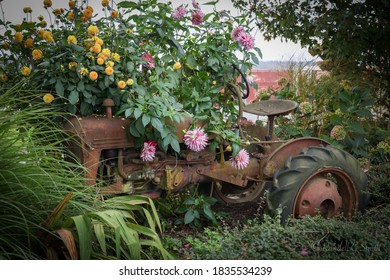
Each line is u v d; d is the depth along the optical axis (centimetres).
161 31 367
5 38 352
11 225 262
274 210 347
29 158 292
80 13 362
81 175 319
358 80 621
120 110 326
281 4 598
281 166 371
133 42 360
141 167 340
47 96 321
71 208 292
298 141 376
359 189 380
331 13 570
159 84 346
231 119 405
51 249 269
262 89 624
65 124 327
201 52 403
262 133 401
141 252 304
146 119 317
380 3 562
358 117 582
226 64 401
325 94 596
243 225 376
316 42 606
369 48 598
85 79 330
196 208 375
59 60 332
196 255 304
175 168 352
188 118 354
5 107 305
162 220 369
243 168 377
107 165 332
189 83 391
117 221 277
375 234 329
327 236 326
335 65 632
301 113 568
